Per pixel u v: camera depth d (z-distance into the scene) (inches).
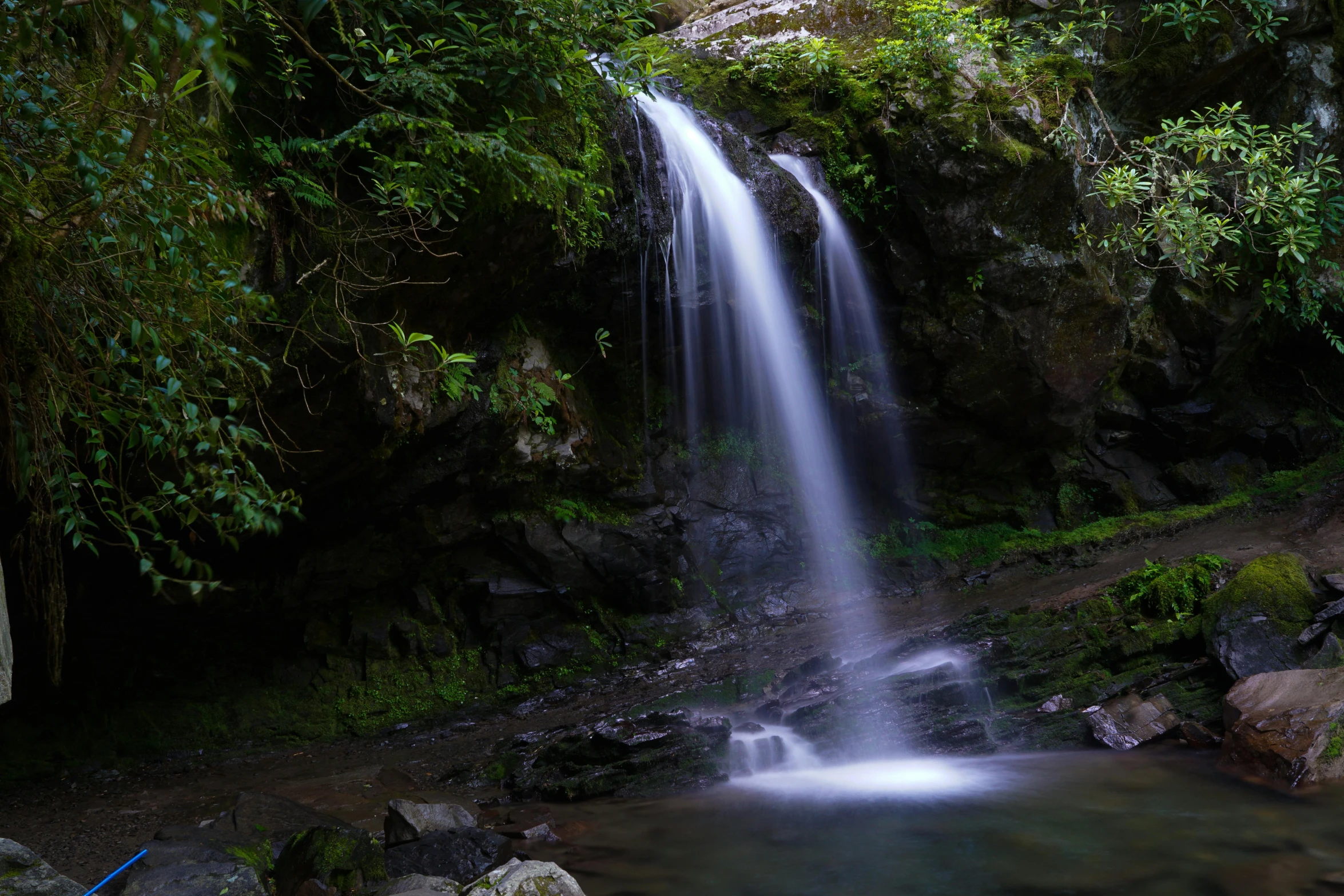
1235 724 265.4
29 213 142.3
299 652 379.2
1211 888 186.9
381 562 372.8
